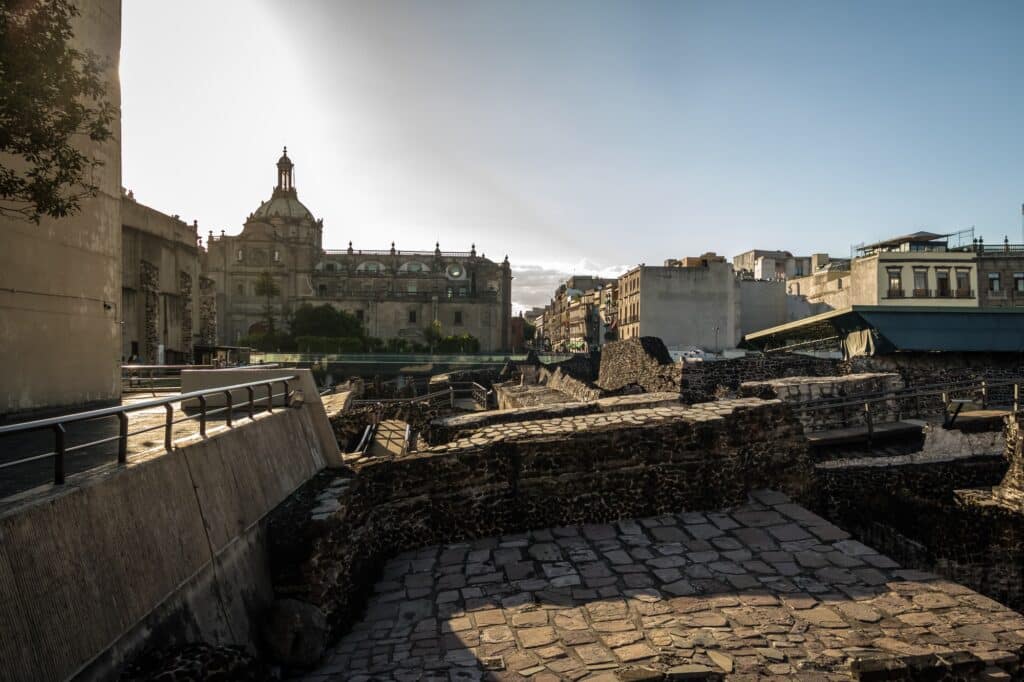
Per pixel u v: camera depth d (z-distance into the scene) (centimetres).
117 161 1195
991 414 1096
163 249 3400
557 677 497
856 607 584
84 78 600
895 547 862
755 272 7350
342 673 540
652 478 876
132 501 427
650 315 5950
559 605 633
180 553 463
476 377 3766
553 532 841
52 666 327
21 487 426
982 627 538
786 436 930
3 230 888
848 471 954
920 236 5278
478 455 862
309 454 823
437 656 554
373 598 696
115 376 1173
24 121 548
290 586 594
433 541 838
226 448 590
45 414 966
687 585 652
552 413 1354
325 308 8762
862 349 1922
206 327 4444
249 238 10112
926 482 948
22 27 539
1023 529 746
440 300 10262
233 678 417
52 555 345
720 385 1698
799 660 498
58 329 1006
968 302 4825
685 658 510
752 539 762
